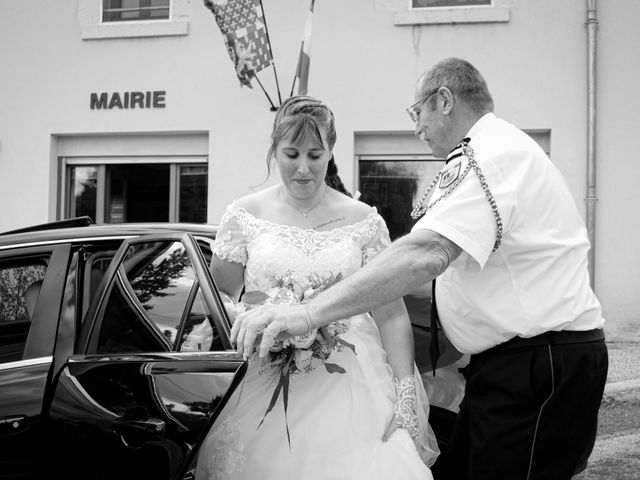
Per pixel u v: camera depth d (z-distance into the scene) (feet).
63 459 6.30
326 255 6.75
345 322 6.71
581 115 21.93
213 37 23.56
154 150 24.57
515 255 5.89
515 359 5.98
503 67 22.24
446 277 6.36
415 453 6.26
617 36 21.72
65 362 6.68
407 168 23.57
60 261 7.43
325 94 23.11
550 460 5.93
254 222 7.00
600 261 21.85
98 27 24.07
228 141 23.54
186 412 5.90
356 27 22.89
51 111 24.52
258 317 5.43
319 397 6.64
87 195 25.26
